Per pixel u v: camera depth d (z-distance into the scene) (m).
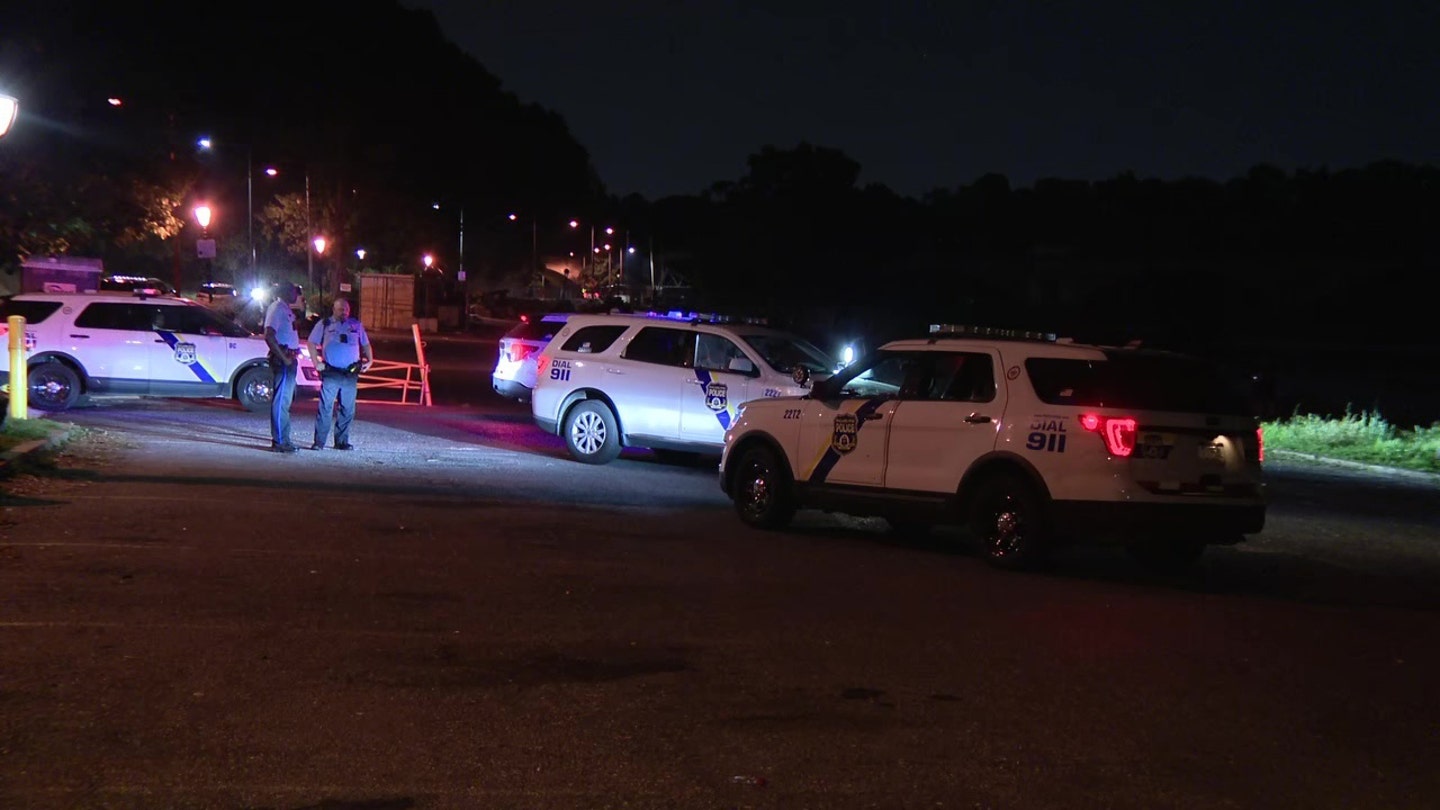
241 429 18.61
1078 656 7.69
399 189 94.50
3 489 12.05
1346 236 66.75
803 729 6.18
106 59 28.64
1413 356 55.81
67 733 5.76
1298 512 15.14
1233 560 11.68
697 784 5.41
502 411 23.91
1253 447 10.31
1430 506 16.14
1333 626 8.79
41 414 19.28
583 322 17.06
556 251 129.88
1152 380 10.17
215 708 6.17
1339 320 66.06
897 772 5.63
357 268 82.06
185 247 64.12
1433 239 66.00
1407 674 7.53
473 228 113.81
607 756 5.71
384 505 12.34
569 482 14.79
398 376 31.70
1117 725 6.38
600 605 8.58
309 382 21.48
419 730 5.98
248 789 5.20
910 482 11.03
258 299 26.55
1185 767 5.81
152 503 11.80
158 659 6.93
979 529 10.60
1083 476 9.92
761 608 8.68
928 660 7.48
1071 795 5.42
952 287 66.50
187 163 34.47
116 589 8.43
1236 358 49.94
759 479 12.23
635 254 130.00
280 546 10.09
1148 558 11.19
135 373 20.45
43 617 7.67
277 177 82.19
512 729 6.04
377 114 98.62
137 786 5.19
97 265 34.94
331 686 6.59
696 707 6.46
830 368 16.12
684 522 12.35
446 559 9.88
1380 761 5.96
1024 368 10.49
